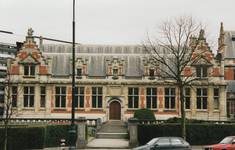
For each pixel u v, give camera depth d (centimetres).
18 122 6544
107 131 6719
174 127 5362
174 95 7781
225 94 7712
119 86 7831
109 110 7831
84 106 7831
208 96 7725
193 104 7700
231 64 8631
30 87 7800
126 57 8231
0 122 6500
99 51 8375
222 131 5425
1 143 4400
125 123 7419
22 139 4644
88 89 7856
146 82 7788
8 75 7212
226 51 8744
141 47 8394
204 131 5419
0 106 10156
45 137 5028
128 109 7800
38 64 7819
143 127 5334
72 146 3603
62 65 8094
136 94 7838
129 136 5531
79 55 8262
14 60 7806
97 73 8019
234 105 8231
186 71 7694
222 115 7694
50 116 7738
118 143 5547
